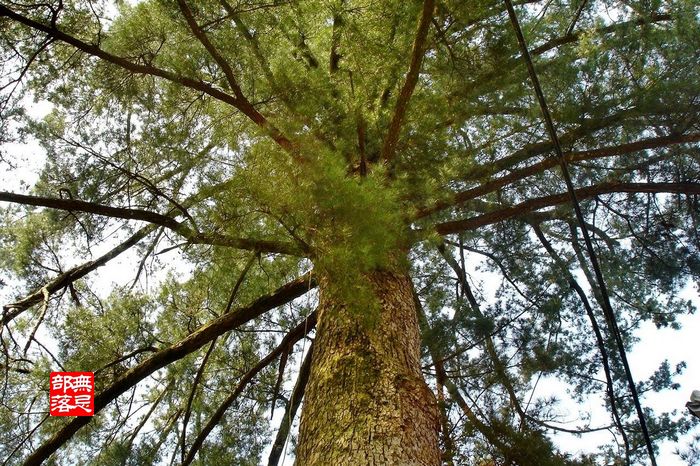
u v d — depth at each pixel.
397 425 2.93
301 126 3.68
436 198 4.19
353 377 3.21
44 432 5.20
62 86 5.63
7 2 4.84
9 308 4.86
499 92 4.73
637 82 4.86
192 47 4.97
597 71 4.75
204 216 3.81
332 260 3.22
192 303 6.21
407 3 4.19
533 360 5.37
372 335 3.50
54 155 5.50
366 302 3.28
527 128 4.98
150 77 5.71
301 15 4.52
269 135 3.94
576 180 6.02
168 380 6.25
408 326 3.76
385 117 4.35
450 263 6.24
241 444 6.16
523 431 4.43
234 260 4.51
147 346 5.67
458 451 4.19
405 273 4.25
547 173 6.00
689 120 4.77
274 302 4.45
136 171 5.12
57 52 5.38
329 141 4.22
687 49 4.74
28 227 5.92
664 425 5.51
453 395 4.81
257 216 3.62
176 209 5.12
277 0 4.58
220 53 4.88
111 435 5.92
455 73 4.78
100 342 5.56
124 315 5.86
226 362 6.30
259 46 4.85
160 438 6.02
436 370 5.02
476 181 4.88
